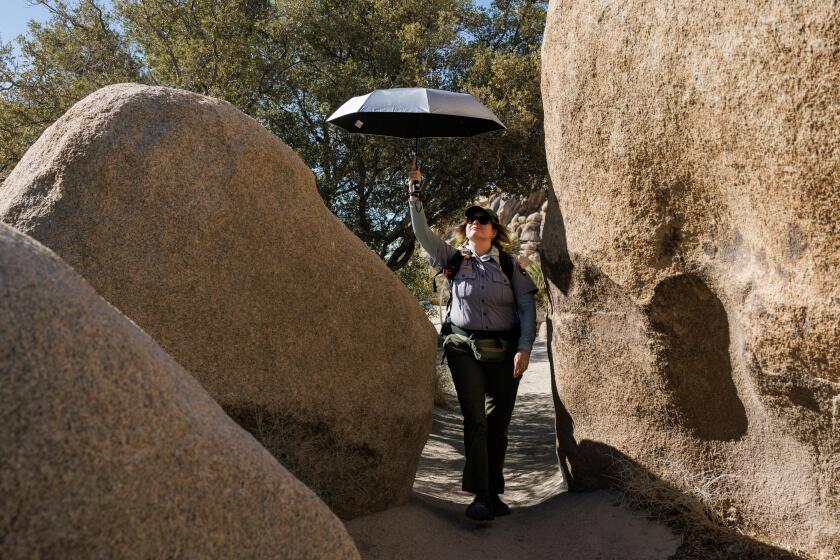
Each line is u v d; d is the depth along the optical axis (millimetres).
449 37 10867
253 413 3318
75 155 3135
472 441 3938
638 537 3510
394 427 3797
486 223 4156
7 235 1681
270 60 10891
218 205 3248
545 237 4285
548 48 4051
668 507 3594
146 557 1536
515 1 12359
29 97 10234
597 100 3588
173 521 1595
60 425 1471
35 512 1406
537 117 10570
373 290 3742
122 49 10914
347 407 3602
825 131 2521
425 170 11070
